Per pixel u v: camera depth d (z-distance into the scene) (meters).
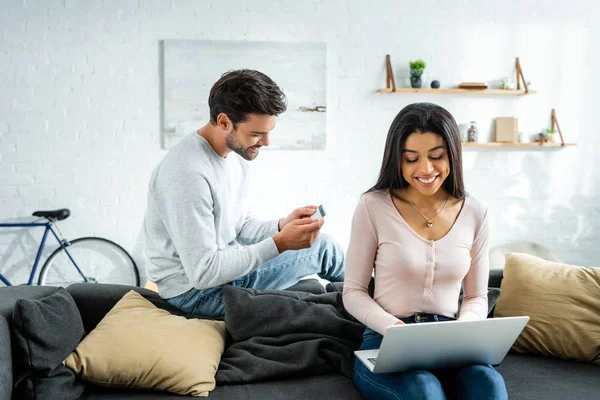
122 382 1.66
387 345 1.40
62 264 4.13
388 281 1.68
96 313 2.02
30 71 4.02
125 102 4.09
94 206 4.12
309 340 1.87
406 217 1.71
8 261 4.09
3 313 1.61
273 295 1.94
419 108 1.65
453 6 4.34
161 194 1.91
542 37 4.43
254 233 2.20
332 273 2.25
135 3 4.06
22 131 4.04
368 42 4.27
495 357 1.57
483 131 4.45
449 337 1.43
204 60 4.11
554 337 1.94
